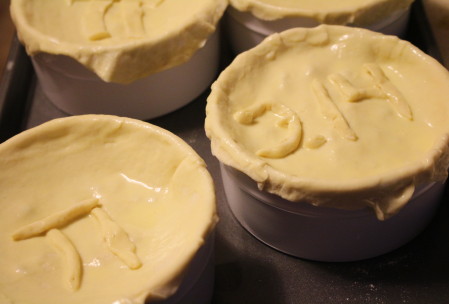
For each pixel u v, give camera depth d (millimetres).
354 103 376
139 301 291
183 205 337
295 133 360
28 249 331
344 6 426
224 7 433
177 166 350
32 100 460
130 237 333
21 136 357
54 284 317
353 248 360
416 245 375
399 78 390
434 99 372
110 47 396
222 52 485
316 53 402
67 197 352
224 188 396
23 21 418
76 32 426
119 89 417
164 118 443
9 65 458
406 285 360
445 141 339
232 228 389
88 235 336
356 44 399
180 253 306
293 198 334
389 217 335
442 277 362
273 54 398
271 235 369
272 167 341
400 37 463
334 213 339
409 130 363
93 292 310
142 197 351
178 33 406
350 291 360
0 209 346
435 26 466
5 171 353
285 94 385
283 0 439
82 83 416
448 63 441
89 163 361
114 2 449
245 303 358
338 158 351
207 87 456
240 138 362
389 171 329
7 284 317
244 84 387
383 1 423
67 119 362
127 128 360
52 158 360
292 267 370
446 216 385
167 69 418
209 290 346
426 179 334
